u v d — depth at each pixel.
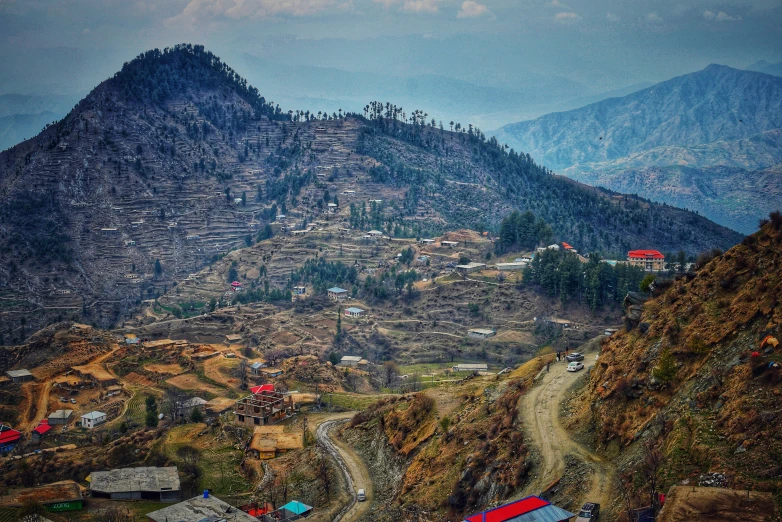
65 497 139.88
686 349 92.50
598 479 83.62
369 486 128.50
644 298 119.38
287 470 145.50
